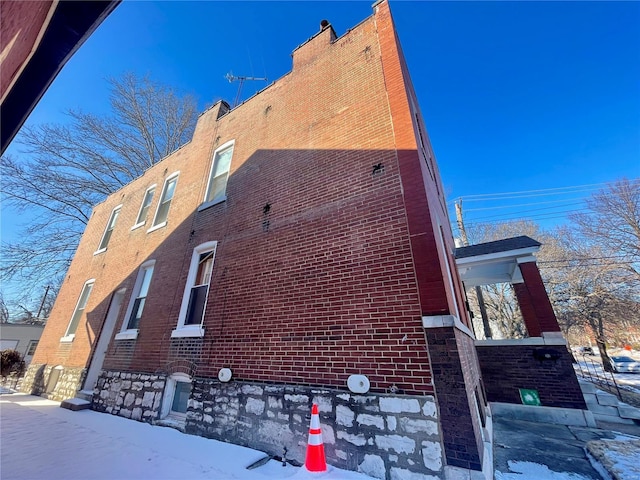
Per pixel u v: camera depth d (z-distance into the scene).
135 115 19.86
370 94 5.62
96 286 10.32
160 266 7.96
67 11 1.57
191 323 6.27
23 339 23.50
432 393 3.20
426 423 3.11
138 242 9.45
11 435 4.63
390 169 4.68
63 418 6.04
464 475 2.77
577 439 5.19
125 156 19.39
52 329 11.41
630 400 9.49
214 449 4.02
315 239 4.98
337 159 5.43
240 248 6.06
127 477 3.12
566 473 3.64
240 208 6.67
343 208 4.89
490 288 23.66
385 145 4.93
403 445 3.14
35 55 1.67
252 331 4.98
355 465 3.26
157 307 7.16
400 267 3.95
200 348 5.54
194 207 8.05
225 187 7.86
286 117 7.02
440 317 3.42
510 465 3.93
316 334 4.25
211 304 5.88
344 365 3.83
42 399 8.83
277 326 4.72
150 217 9.70
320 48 7.17
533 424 6.42
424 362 3.35
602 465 3.76
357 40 6.44
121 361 7.13
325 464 3.22
